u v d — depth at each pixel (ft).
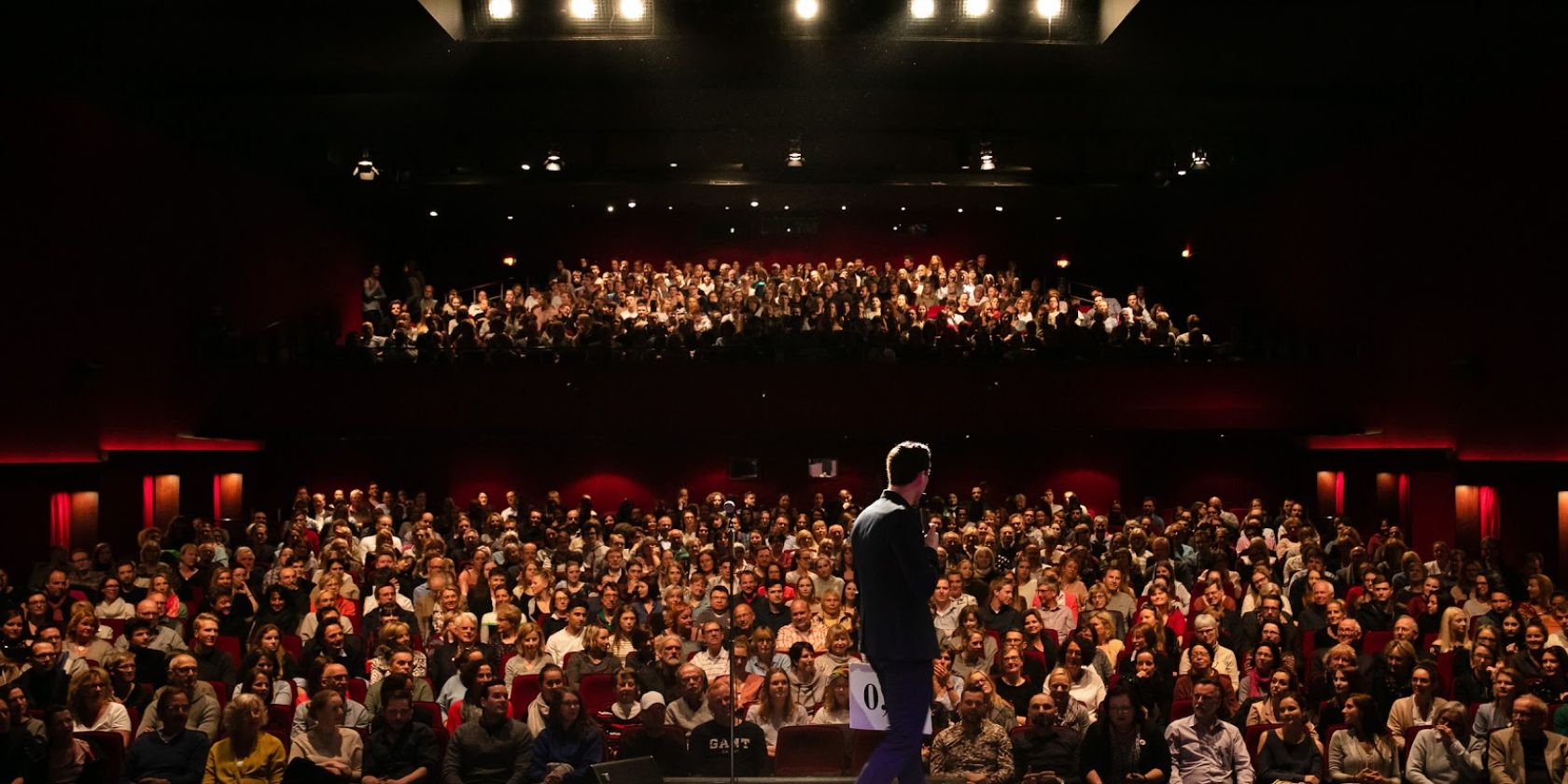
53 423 62.59
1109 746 31.01
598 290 93.04
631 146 85.35
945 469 81.97
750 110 78.13
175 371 72.28
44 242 62.23
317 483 80.38
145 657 37.60
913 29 63.57
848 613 41.14
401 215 100.99
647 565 49.85
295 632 43.75
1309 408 76.89
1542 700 34.35
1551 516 60.54
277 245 84.79
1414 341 70.85
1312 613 44.11
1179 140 83.76
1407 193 71.77
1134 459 81.87
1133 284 104.42
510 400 76.02
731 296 90.84
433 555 48.11
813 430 76.13
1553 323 59.31
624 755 31.40
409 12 59.47
